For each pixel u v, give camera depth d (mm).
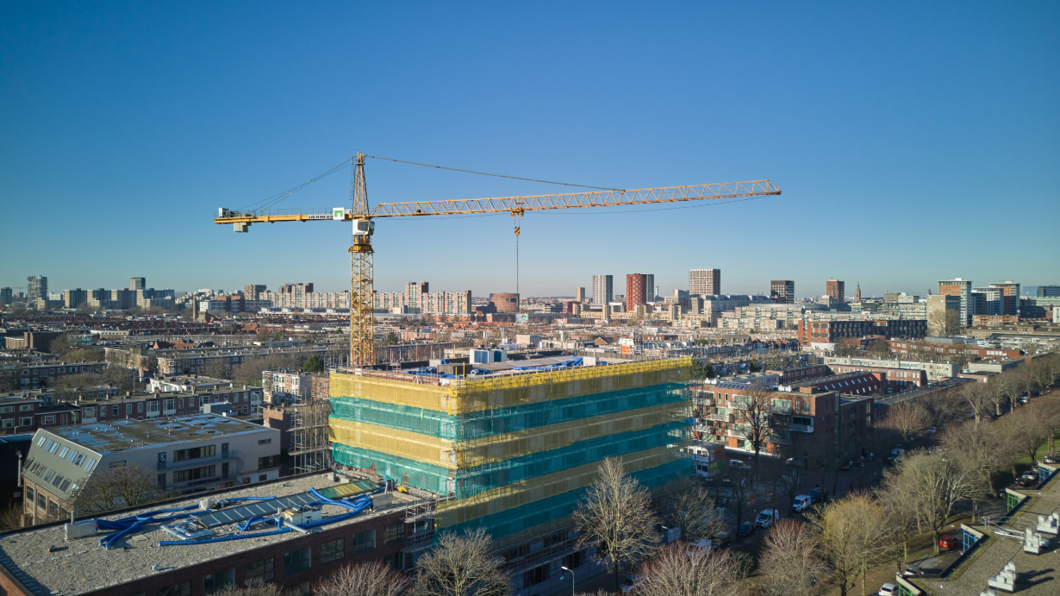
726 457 152500
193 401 161875
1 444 113562
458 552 68688
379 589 64500
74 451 98250
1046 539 78562
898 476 107938
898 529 89562
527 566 85125
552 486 91188
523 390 87625
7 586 56531
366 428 92562
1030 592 63188
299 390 190500
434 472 82375
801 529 86375
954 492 98375
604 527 84438
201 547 63719
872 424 162750
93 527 66750
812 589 80562
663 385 110500
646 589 71250
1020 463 138125
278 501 76750
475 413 81500
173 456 99062
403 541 75688
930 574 81375
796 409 146250
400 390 87500
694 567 65688
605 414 99938
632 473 103562
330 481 86438
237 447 106062
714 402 162750
